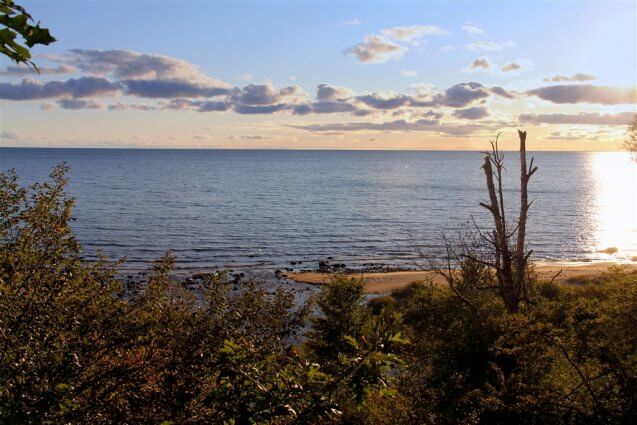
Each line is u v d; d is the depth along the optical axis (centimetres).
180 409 511
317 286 4041
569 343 843
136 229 6819
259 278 4328
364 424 931
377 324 446
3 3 177
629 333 852
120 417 509
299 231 7081
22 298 509
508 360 1166
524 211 1612
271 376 438
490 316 1295
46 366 478
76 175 17412
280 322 625
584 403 813
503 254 1582
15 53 185
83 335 537
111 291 568
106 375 516
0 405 401
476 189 14475
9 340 454
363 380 412
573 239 6725
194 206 9538
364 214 8888
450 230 7144
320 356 1423
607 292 963
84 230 6581
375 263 5109
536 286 1823
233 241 6219
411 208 9844
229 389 420
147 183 14675
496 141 1656
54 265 541
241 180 16938
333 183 16375
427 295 1722
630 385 773
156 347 550
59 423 441
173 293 638
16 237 529
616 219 8662
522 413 867
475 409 966
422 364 1180
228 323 581
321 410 406
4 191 533
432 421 999
